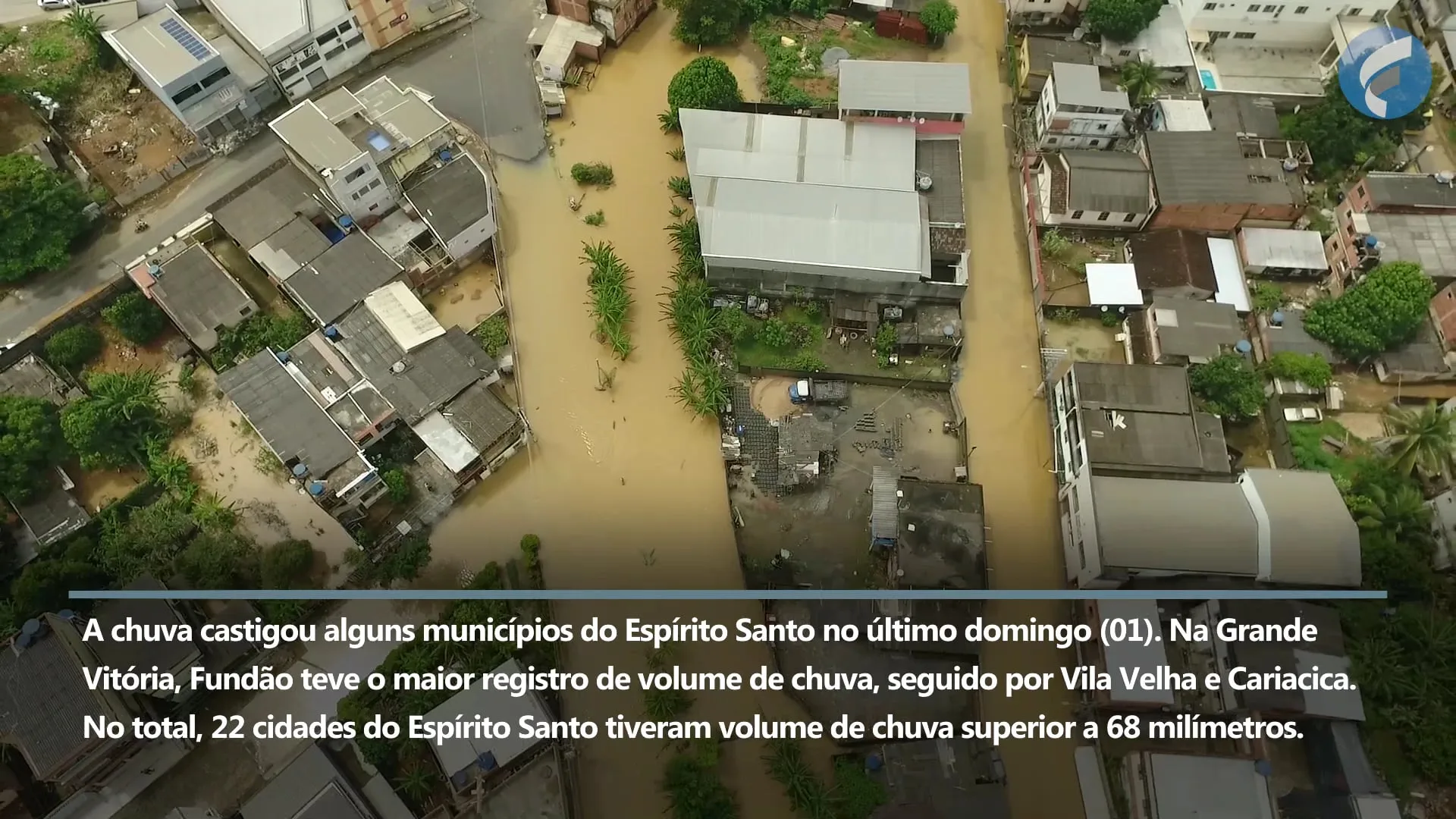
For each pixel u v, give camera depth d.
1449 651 47.91
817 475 55.50
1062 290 61.44
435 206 59.91
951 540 51.06
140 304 56.66
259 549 51.94
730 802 46.78
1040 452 57.50
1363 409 57.34
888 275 57.69
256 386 53.94
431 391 54.69
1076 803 48.16
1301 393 56.41
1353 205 61.28
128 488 54.06
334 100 61.38
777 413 58.06
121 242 61.31
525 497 55.62
